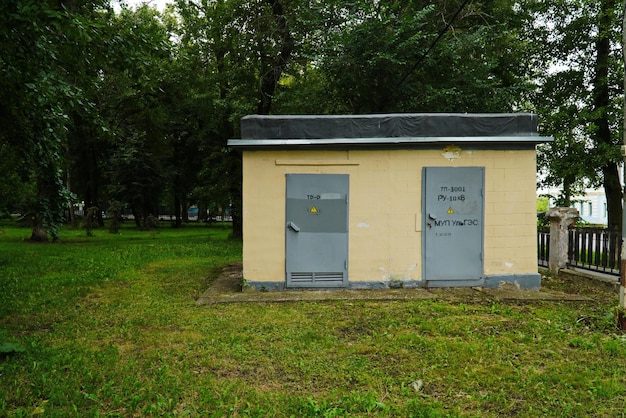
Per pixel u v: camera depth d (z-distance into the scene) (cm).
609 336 514
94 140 2803
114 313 635
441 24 1391
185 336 521
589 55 1406
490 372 412
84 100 769
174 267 1104
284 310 636
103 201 3531
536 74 1537
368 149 765
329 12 1367
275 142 744
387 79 1329
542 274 895
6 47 627
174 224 3897
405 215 769
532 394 367
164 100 2264
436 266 769
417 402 353
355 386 388
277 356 455
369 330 539
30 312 644
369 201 767
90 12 822
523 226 773
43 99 720
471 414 338
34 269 1064
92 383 392
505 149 771
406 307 643
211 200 2134
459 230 770
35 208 1291
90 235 2352
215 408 348
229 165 2016
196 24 1872
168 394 369
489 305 658
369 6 1260
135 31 651
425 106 1316
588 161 1327
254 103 1833
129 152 2981
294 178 761
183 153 3088
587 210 3656
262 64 1766
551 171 1437
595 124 1303
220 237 2275
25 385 387
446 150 768
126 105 2333
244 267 764
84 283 871
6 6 540
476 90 1322
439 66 1329
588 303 673
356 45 1267
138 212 3312
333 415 333
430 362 437
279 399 360
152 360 445
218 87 1911
